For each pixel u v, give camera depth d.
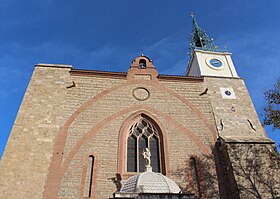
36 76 27.95
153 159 24.16
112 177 22.08
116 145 23.97
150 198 17.16
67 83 27.75
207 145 24.98
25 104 25.53
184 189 22.11
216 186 22.52
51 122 24.64
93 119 25.38
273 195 21.00
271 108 22.36
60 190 20.91
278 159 22.98
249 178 21.81
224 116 27.28
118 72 29.30
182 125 26.11
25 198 20.09
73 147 23.34
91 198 20.80
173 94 28.48
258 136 25.94
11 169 21.42
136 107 26.83
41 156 22.44
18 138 23.23
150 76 29.83
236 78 31.22
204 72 32.03
